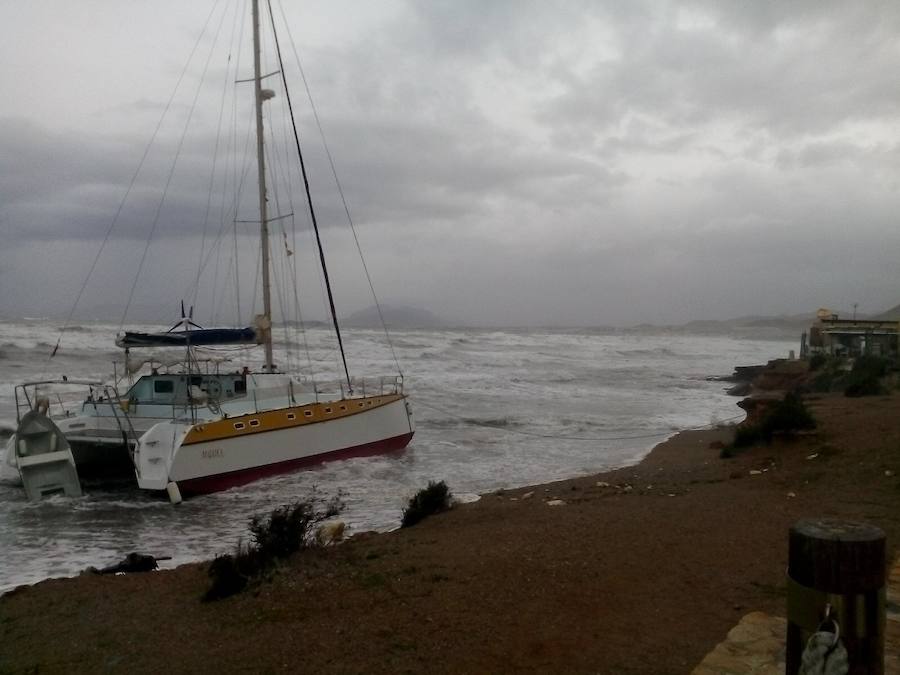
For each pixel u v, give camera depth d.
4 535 10.80
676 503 9.25
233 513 12.23
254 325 17.20
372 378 36.25
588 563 6.60
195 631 5.54
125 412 14.93
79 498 13.38
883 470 9.85
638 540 7.35
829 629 2.46
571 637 4.95
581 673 4.40
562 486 12.49
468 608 5.57
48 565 9.22
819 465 10.92
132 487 14.41
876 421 13.84
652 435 21.62
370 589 6.12
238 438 14.16
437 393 32.28
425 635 5.09
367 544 7.91
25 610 6.46
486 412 26.53
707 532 7.59
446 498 10.50
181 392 15.87
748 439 14.12
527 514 9.22
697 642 4.78
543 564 6.61
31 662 5.24
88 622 6.04
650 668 4.41
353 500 12.85
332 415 16.25
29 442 13.87
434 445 19.33
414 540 8.01
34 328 65.12
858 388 21.09
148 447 13.36
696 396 34.81
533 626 5.16
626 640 4.86
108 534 10.88
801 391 29.20
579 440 20.67
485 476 15.30
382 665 4.64
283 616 5.64
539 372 46.62
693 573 6.23
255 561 6.79
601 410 27.97
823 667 2.42
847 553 2.46
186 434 13.29
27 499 13.09
